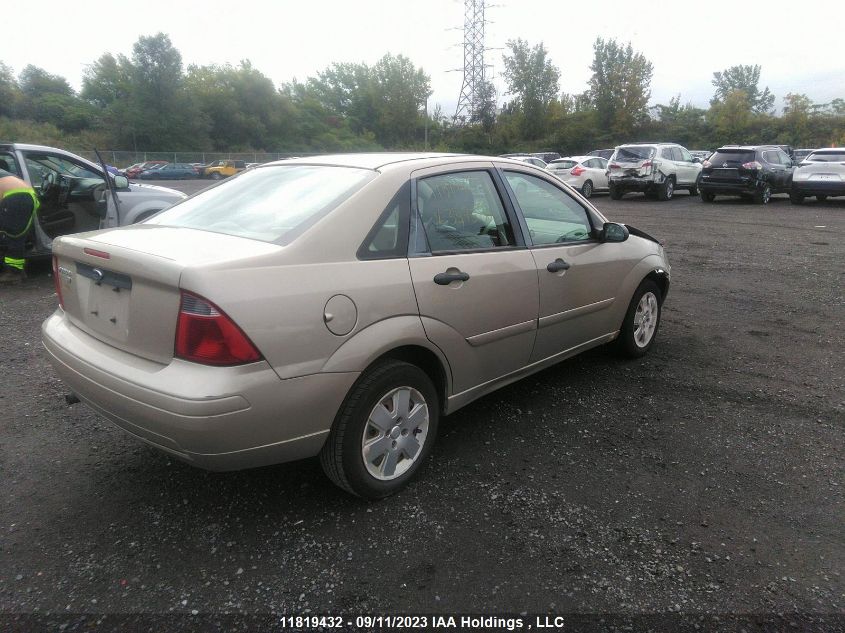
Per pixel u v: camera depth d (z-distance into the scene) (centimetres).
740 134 5731
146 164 4738
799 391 445
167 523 286
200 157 5419
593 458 347
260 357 244
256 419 246
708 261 959
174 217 336
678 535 279
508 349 364
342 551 267
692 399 429
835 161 1802
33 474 326
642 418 399
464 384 341
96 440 364
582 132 5406
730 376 473
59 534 277
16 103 6456
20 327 583
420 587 246
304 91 9050
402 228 305
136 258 253
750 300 711
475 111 5912
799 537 279
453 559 262
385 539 275
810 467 339
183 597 240
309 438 266
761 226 1391
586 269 414
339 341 267
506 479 325
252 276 246
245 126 6975
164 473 329
